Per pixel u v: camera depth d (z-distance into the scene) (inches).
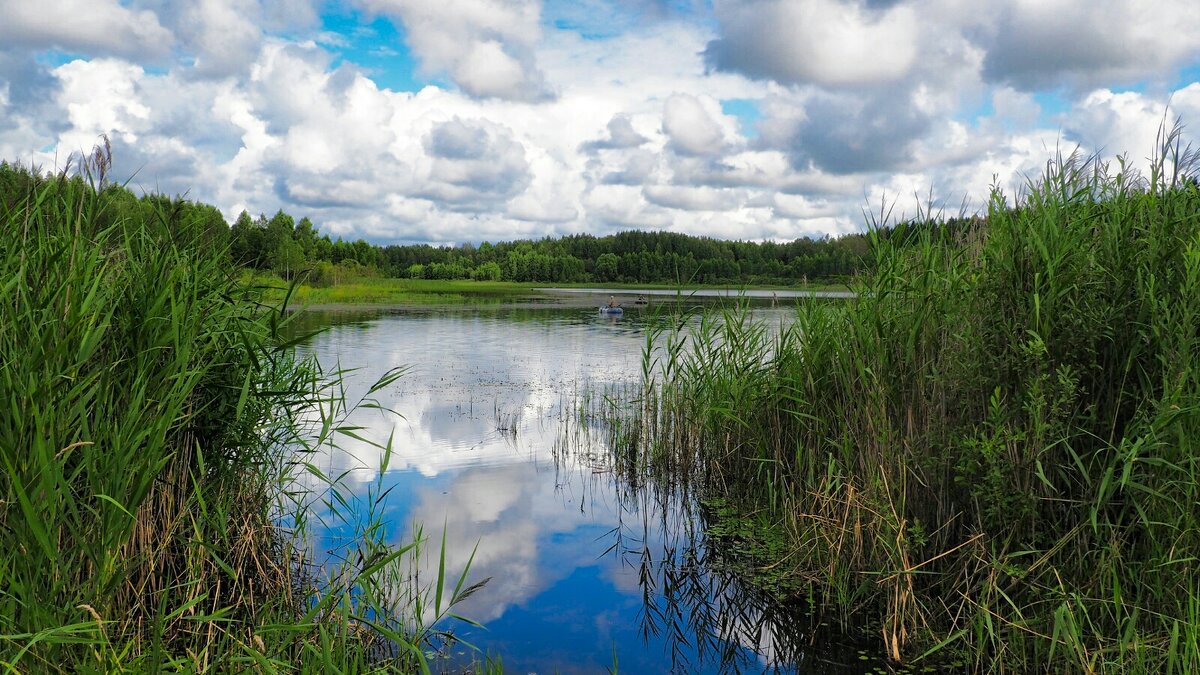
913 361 203.5
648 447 344.2
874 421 201.3
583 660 175.0
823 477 228.7
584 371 597.6
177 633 164.6
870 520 199.6
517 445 368.8
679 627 192.2
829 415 244.1
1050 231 176.9
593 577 222.5
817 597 206.4
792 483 242.7
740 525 262.5
